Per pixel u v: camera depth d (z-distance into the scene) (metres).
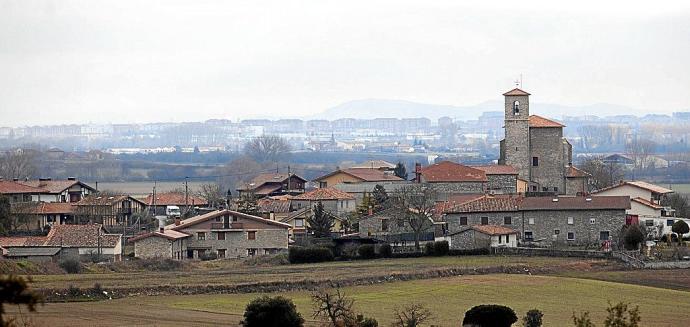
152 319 198.50
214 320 198.38
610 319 126.81
